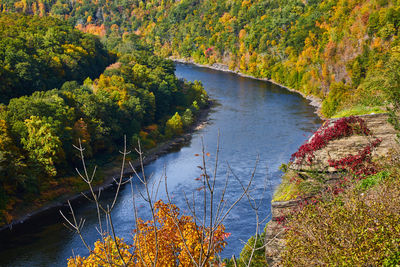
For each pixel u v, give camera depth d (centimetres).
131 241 4500
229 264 2647
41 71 9594
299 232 1819
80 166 7038
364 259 1355
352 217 1570
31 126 6362
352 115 2984
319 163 2759
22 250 4666
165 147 8538
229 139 8688
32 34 11375
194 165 7244
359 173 2569
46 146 6172
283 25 19012
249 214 4884
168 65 13188
